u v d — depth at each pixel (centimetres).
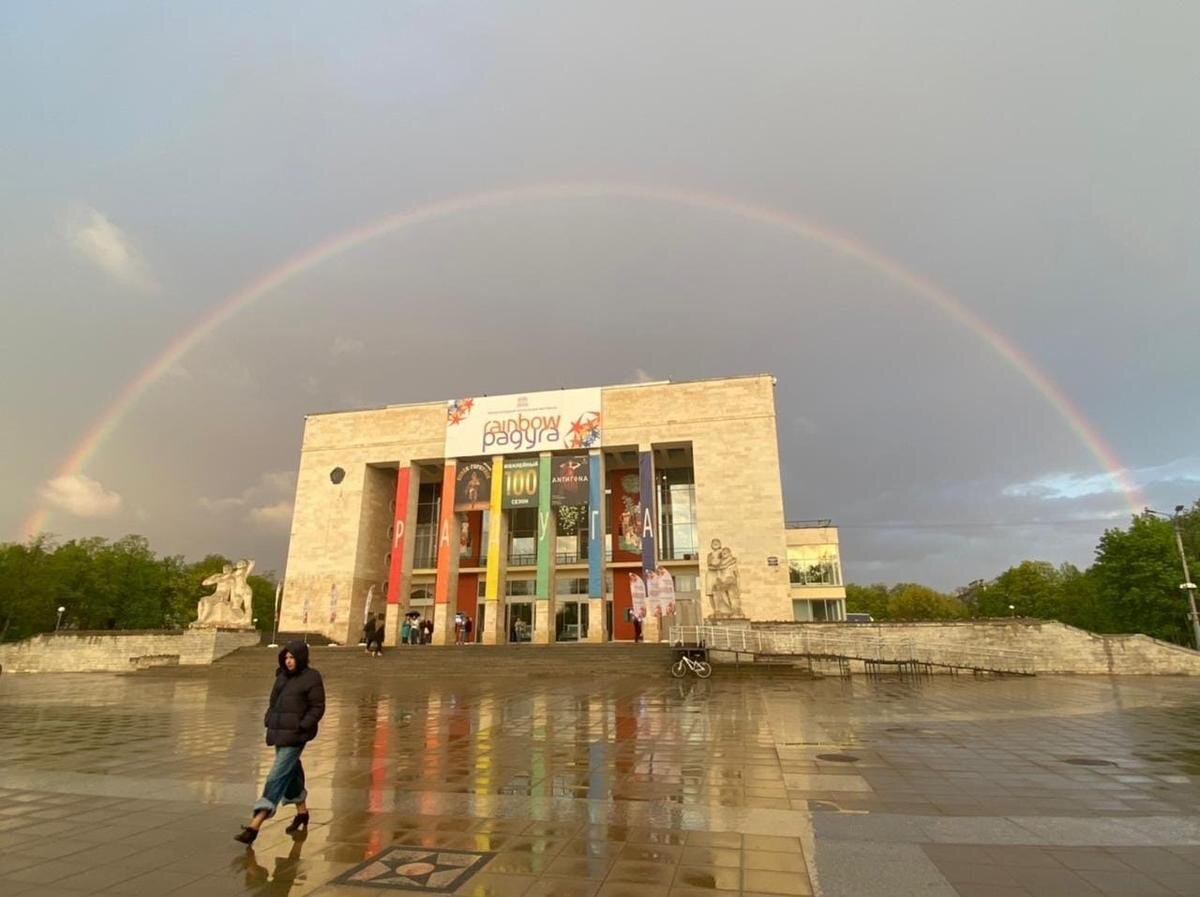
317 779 928
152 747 1237
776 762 1031
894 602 10769
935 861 591
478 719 1559
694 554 4856
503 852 619
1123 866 580
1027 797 815
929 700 1952
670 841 646
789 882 543
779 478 4384
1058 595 7956
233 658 3594
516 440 4775
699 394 4628
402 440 4962
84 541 7581
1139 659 3136
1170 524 5084
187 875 572
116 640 4081
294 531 4947
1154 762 1029
